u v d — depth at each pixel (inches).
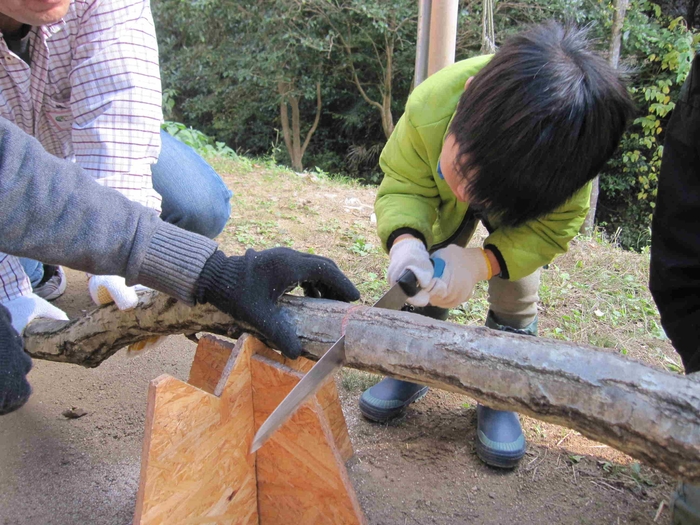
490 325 81.4
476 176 50.2
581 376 40.1
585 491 66.4
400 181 71.0
